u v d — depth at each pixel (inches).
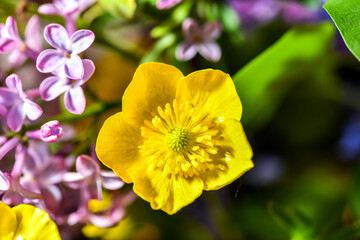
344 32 7.4
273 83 8.6
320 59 8.7
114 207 8.2
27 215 7.3
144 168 7.5
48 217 7.3
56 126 7.4
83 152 8.2
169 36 8.5
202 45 8.3
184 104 7.4
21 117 7.6
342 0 7.5
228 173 7.4
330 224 8.9
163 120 7.5
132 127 7.5
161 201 7.4
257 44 9.1
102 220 8.0
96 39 8.7
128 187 8.4
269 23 9.4
